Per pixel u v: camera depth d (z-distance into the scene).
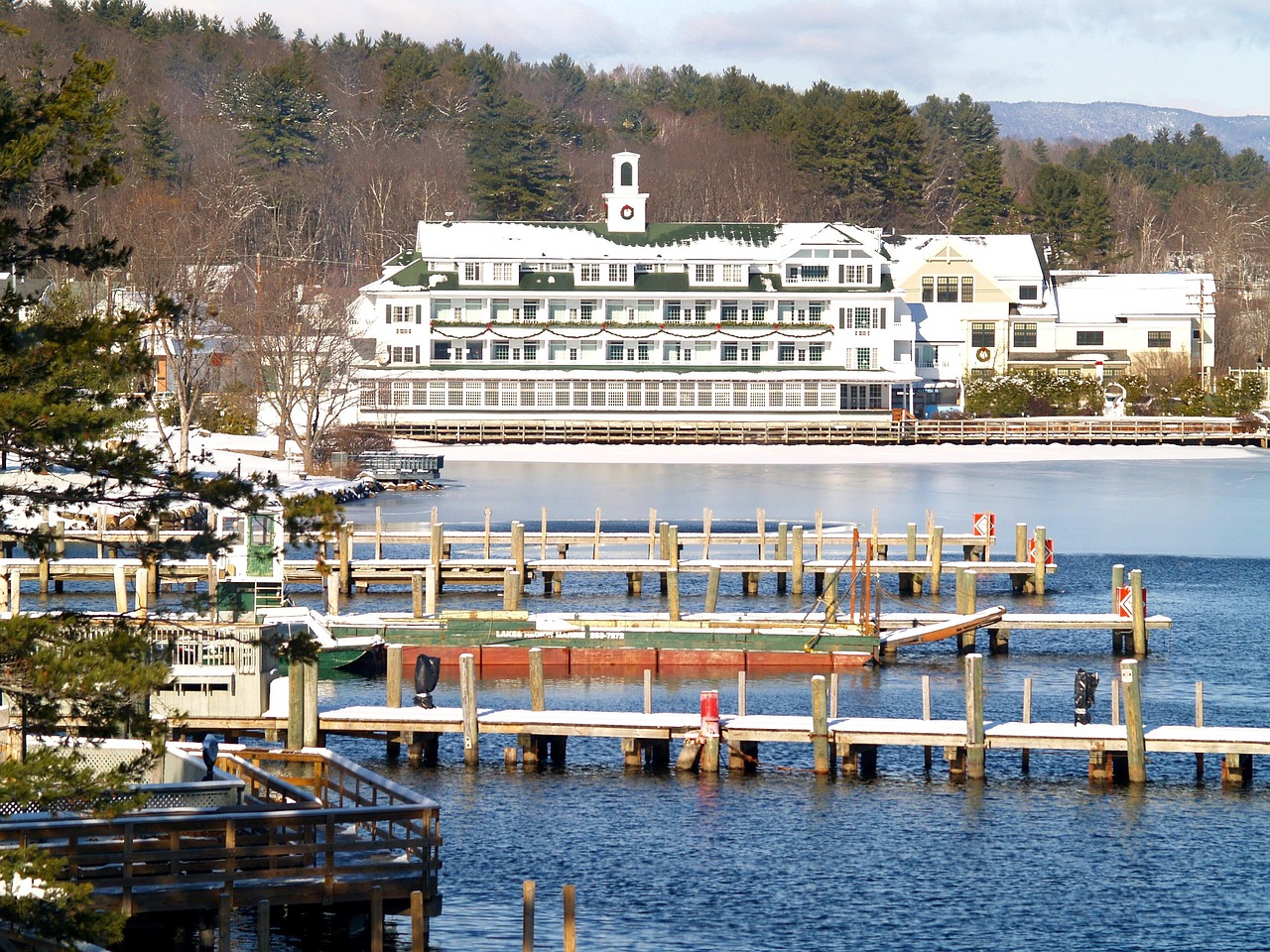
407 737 120.12
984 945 88.69
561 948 87.06
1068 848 103.38
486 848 102.50
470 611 159.62
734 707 138.88
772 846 103.06
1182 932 90.69
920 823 108.06
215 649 118.75
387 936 88.00
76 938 64.25
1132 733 115.31
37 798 65.19
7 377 73.25
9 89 75.50
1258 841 104.75
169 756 93.88
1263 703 142.25
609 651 155.62
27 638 67.50
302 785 100.19
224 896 79.12
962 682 151.50
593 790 114.56
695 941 88.56
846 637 156.38
